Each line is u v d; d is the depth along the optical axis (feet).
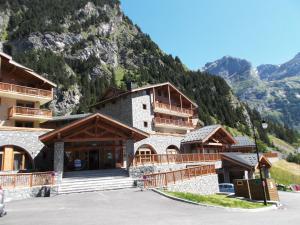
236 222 40.93
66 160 110.93
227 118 413.80
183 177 82.89
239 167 130.11
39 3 499.51
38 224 37.47
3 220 40.27
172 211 48.49
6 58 114.42
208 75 526.16
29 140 104.47
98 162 112.98
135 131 92.58
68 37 454.40
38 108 130.41
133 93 151.33
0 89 112.27
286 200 99.55
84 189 73.97
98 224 37.52
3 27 446.60
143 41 546.67
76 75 397.60
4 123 117.39
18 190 65.41
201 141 140.67
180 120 172.14
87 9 539.70
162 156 106.93
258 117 516.32
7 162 98.73
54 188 68.95
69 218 41.42
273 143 443.73
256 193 85.97
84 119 85.15
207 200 61.00
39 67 341.41
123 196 63.41
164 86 169.78
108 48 472.85
